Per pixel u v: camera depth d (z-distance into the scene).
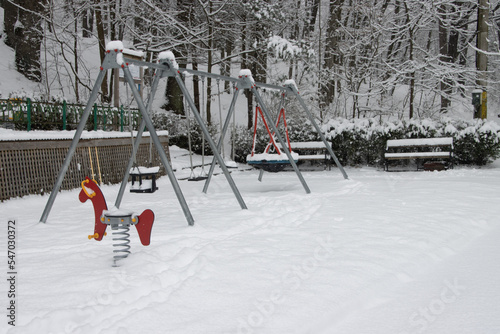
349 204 5.84
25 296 2.55
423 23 17.95
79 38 18.58
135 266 3.10
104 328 2.12
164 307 2.37
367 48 19.33
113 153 8.95
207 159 14.53
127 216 3.11
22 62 19.12
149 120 4.47
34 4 17.67
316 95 17.80
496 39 21.20
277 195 6.93
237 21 17.20
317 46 21.34
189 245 3.77
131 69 10.54
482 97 14.20
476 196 6.42
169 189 8.40
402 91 26.59
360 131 12.91
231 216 5.04
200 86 25.11
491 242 4.22
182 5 16.94
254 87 6.91
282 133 13.99
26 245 3.90
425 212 5.21
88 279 2.83
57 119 8.58
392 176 10.34
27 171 6.89
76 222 5.05
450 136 11.92
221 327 2.14
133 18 17.70
